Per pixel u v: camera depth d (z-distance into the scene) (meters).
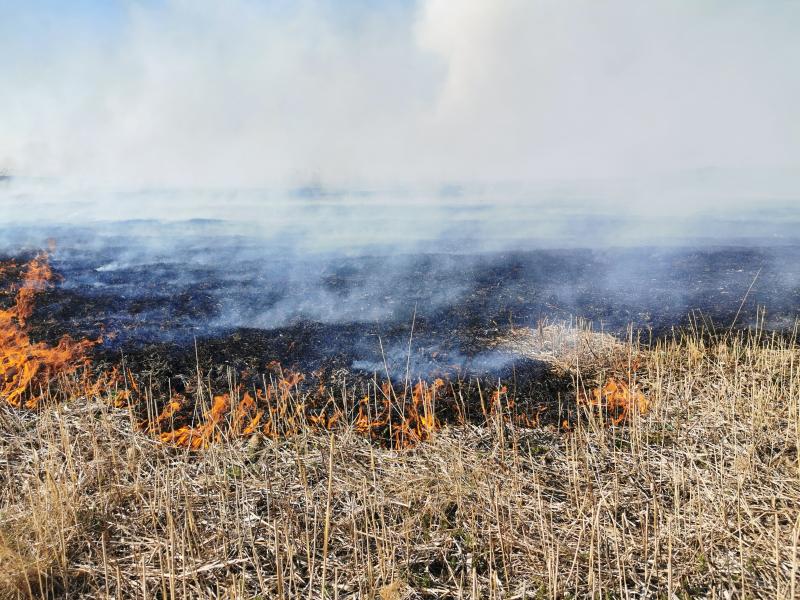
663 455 4.74
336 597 3.38
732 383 5.77
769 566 3.53
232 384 5.73
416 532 3.98
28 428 4.92
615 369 6.16
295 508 4.19
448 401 5.58
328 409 5.42
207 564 3.66
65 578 3.46
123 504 4.18
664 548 3.74
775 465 4.55
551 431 5.14
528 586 3.52
